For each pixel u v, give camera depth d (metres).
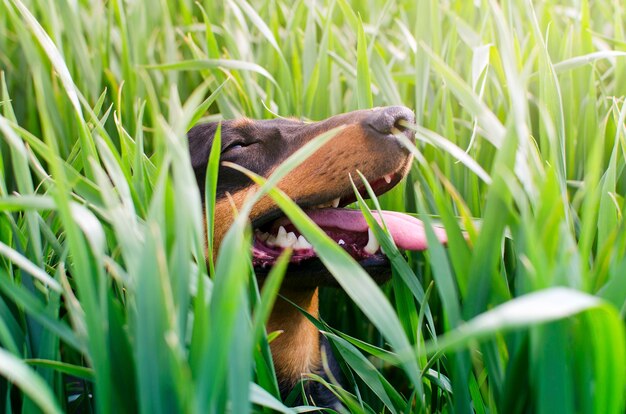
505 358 1.62
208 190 1.78
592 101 3.03
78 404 2.01
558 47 3.51
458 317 1.54
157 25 4.18
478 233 1.60
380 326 1.43
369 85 2.87
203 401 1.29
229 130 2.82
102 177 1.48
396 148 2.49
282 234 2.60
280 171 1.46
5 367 1.11
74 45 3.61
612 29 4.05
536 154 1.84
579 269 1.40
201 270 1.46
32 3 3.85
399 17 4.56
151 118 3.51
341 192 2.53
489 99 3.31
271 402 1.61
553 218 1.48
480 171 1.72
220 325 1.28
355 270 1.46
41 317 1.49
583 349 1.38
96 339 1.35
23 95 3.69
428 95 3.40
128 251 1.41
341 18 4.46
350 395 2.15
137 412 1.45
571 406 1.38
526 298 1.12
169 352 1.32
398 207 2.91
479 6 3.89
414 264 2.96
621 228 1.86
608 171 1.97
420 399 1.60
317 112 3.47
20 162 1.91
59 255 1.98
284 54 3.87
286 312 2.72
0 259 1.93
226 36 3.65
